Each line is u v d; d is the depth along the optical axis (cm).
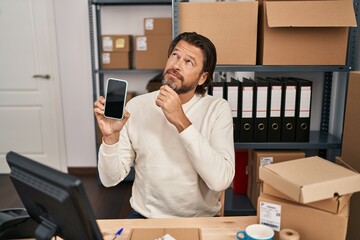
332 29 186
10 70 330
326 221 95
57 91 334
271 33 187
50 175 70
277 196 103
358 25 190
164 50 294
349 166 141
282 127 203
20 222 101
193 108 138
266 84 198
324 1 179
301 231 99
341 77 212
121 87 116
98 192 302
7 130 343
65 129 344
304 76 229
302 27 186
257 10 187
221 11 187
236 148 208
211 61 136
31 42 325
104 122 121
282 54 189
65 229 77
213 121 136
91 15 297
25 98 336
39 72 331
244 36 189
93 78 304
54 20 322
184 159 131
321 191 92
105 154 126
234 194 235
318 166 105
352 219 143
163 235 100
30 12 320
